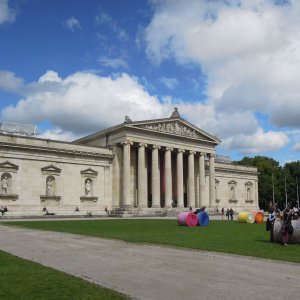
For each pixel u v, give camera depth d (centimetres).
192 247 3055
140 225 5912
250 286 1744
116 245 3203
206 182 12619
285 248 3023
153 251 2844
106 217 9262
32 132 11388
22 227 5200
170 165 10969
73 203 9831
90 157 10219
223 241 3525
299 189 17400
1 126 11019
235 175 13900
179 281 1839
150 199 11256
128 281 1839
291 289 1691
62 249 2945
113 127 10475
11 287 1664
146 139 10544
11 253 2708
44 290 1616
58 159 9669
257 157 18400
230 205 13562
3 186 8794
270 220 3656
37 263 2261
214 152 12144
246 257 2564
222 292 1638
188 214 5941
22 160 9106
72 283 1741
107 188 10456
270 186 17212
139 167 10375
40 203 9294
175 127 11212
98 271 2078
